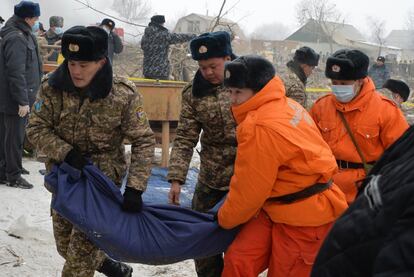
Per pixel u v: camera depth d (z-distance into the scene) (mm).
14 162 6332
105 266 3848
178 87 7188
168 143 7289
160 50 9180
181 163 3541
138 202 3105
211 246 3137
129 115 3197
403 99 6070
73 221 3023
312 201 2887
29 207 5742
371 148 3686
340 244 1656
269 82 2871
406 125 3668
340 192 3008
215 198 3621
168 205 3242
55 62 9633
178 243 3078
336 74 3611
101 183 3111
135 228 3076
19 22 6250
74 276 3244
